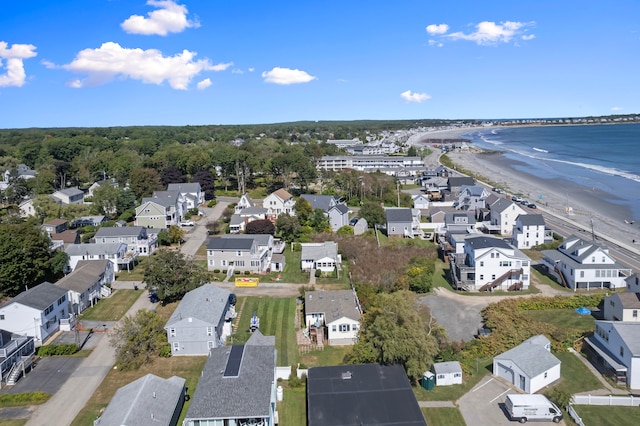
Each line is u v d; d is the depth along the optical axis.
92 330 63.94
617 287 76.50
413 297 66.00
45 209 113.62
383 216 115.50
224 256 87.38
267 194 157.88
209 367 45.50
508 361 50.44
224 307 62.16
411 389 44.34
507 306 68.50
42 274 76.75
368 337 51.78
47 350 56.84
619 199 144.50
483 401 47.00
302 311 69.00
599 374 51.44
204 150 188.50
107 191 126.88
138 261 93.38
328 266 86.12
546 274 84.25
